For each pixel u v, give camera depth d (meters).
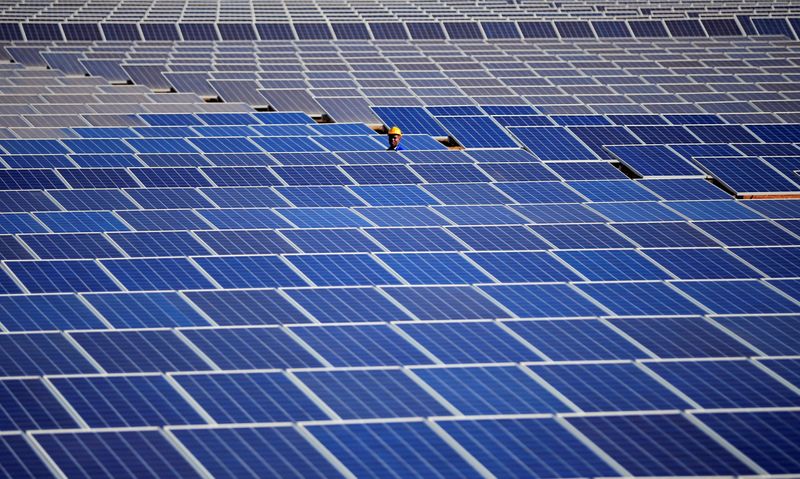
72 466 23.91
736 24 121.38
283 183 56.44
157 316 35.19
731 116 79.56
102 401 27.66
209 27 110.62
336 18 118.00
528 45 110.06
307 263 41.75
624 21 119.25
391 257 42.75
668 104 82.94
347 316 35.97
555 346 33.31
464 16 123.81
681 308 37.81
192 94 80.31
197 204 51.69
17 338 31.88
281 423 26.53
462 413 27.86
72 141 63.31
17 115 69.19
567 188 57.06
